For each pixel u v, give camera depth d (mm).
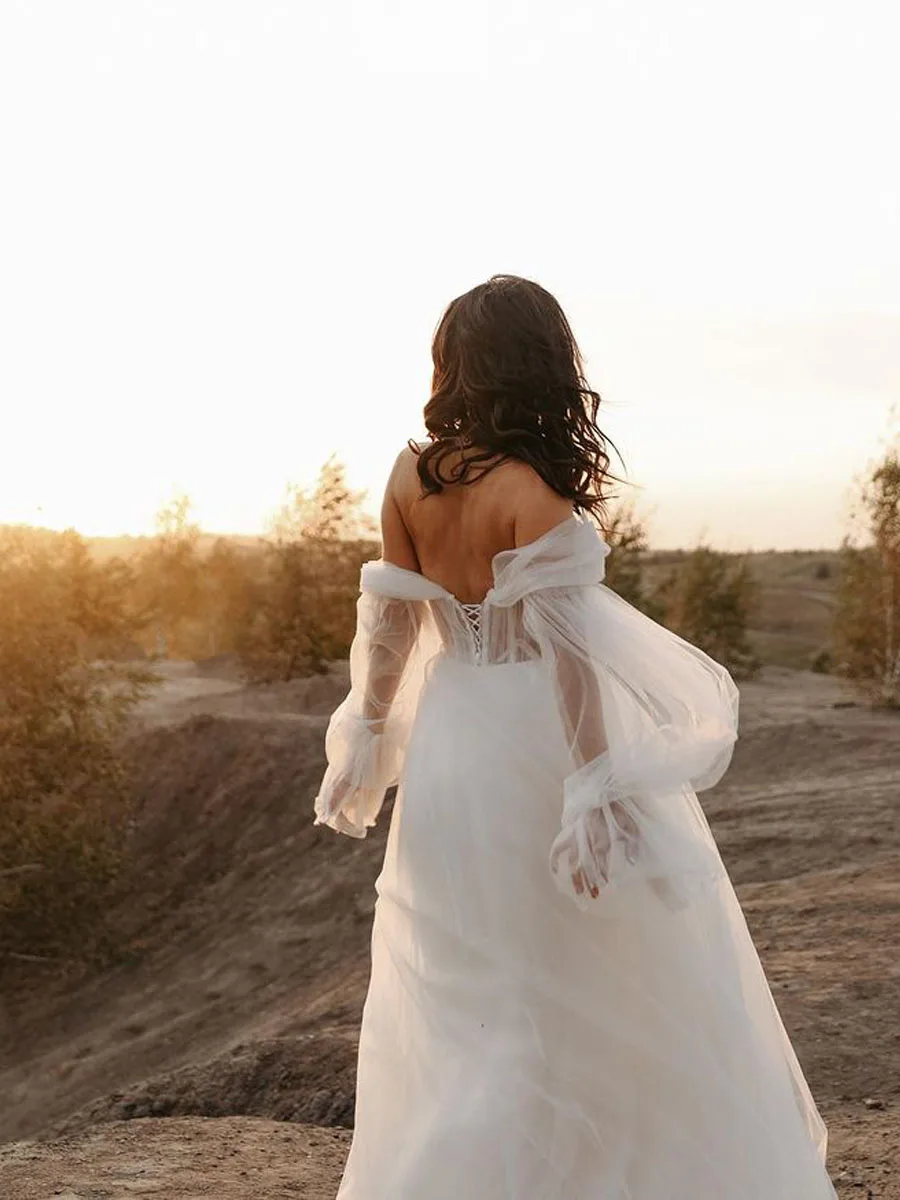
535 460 2602
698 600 33812
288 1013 14852
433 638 2916
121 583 23844
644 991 2576
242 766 23531
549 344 2627
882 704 24594
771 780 18797
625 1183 2510
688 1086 2562
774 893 10484
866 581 25859
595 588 2627
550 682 2625
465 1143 2508
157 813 22953
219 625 39281
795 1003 6941
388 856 2840
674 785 2518
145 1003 18234
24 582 20047
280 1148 4785
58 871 19688
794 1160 2643
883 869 10727
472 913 2611
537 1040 2541
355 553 31953
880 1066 5918
